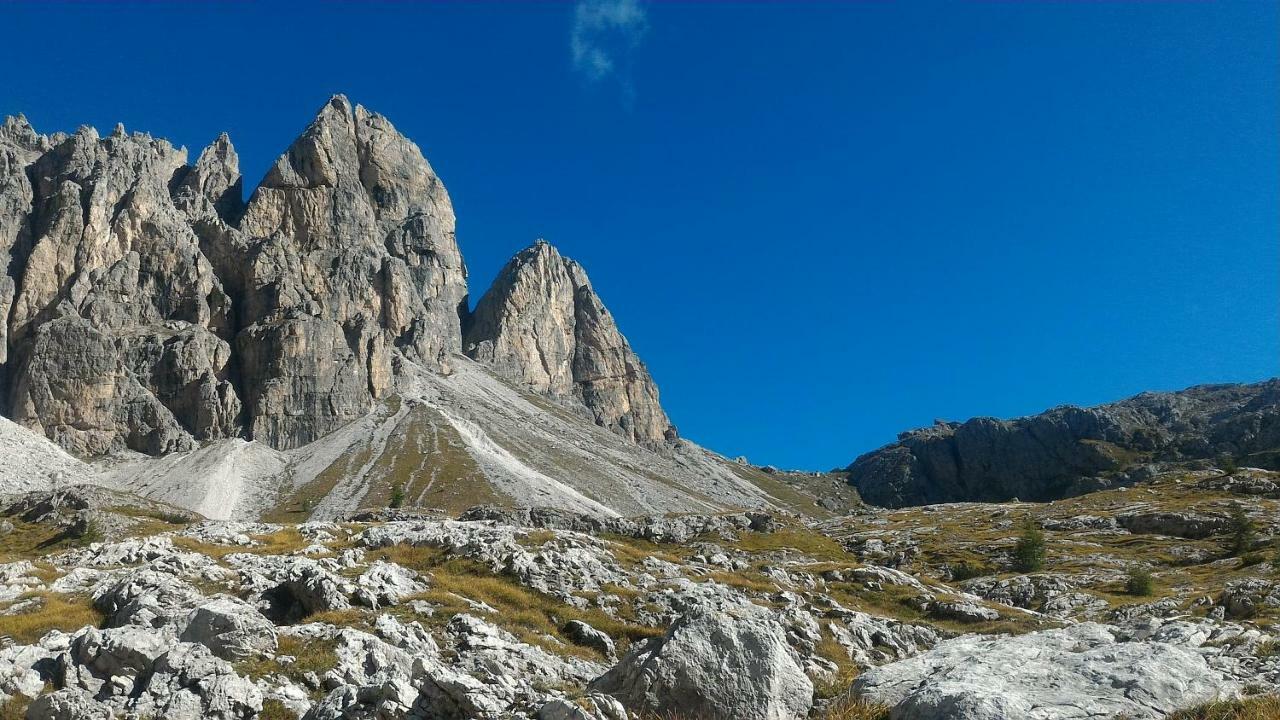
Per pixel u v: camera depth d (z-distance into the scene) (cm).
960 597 6750
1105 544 12812
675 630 2391
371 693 2242
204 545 5938
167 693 2598
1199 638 2945
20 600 4225
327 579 4150
